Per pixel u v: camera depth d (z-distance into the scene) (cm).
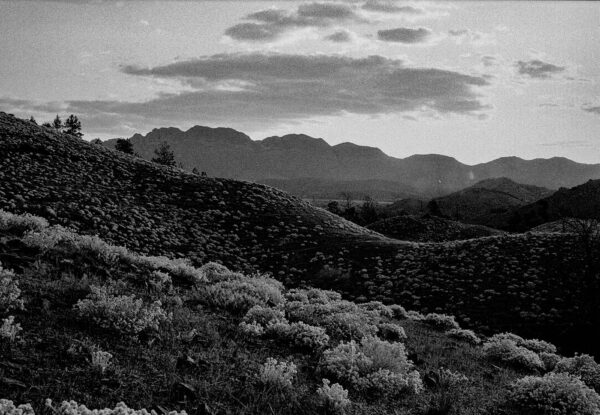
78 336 718
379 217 14800
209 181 6297
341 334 1178
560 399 938
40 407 498
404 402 835
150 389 622
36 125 6825
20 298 800
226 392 675
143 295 1052
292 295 1697
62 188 4591
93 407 536
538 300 3478
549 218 12281
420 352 1293
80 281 978
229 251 4534
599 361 2638
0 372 549
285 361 874
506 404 949
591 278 3431
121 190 5175
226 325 1004
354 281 4131
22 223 1452
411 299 3741
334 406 707
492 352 1427
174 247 4212
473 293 3725
